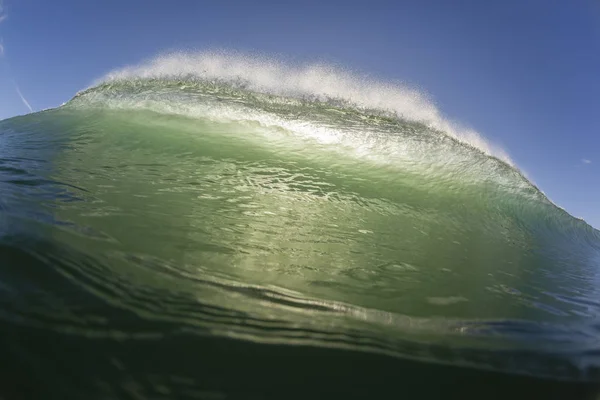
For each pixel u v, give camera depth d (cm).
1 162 591
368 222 630
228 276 411
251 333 334
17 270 340
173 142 779
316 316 374
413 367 329
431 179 820
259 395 286
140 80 1046
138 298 345
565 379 341
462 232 671
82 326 305
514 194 844
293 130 887
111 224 461
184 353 304
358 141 882
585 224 875
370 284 454
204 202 578
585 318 461
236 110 934
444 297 454
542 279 564
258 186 669
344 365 321
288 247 504
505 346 372
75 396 261
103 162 657
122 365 285
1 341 280
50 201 487
